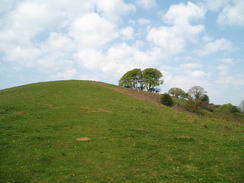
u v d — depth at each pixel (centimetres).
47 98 3709
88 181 1173
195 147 1812
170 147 1786
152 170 1333
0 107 2811
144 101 4741
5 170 1257
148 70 10206
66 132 2062
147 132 2202
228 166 1423
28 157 1467
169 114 3403
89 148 1686
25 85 5822
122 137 2002
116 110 3212
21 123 2234
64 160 1449
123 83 10838
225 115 5231
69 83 5741
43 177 1205
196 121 3014
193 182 1187
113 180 1190
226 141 2048
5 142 1697
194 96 8050
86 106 3278
